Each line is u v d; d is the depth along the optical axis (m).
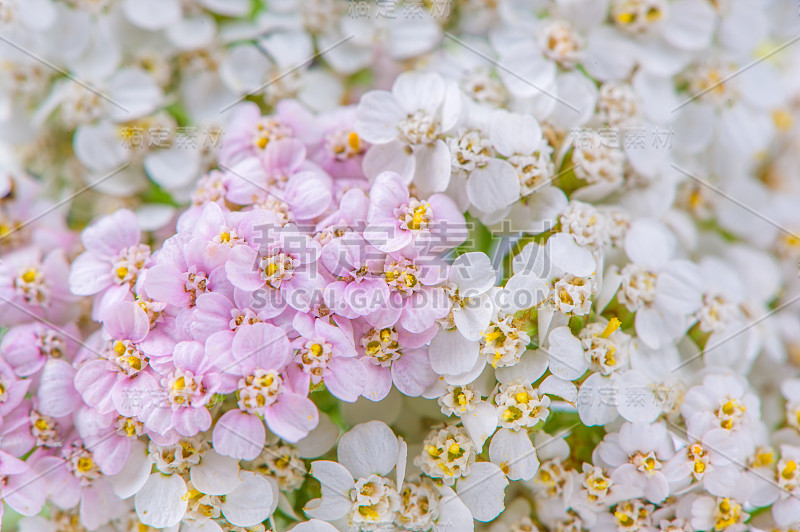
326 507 0.13
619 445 0.13
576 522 0.13
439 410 0.13
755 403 0.13
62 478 0.13
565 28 0.14
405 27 0.14
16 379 0.13
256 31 0.14
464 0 0.14
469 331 0.12
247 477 0.12
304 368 0.12
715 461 0.13
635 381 0.13
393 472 0.13
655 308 0.13
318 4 0.14
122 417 0.12
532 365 0.13
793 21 0.14
